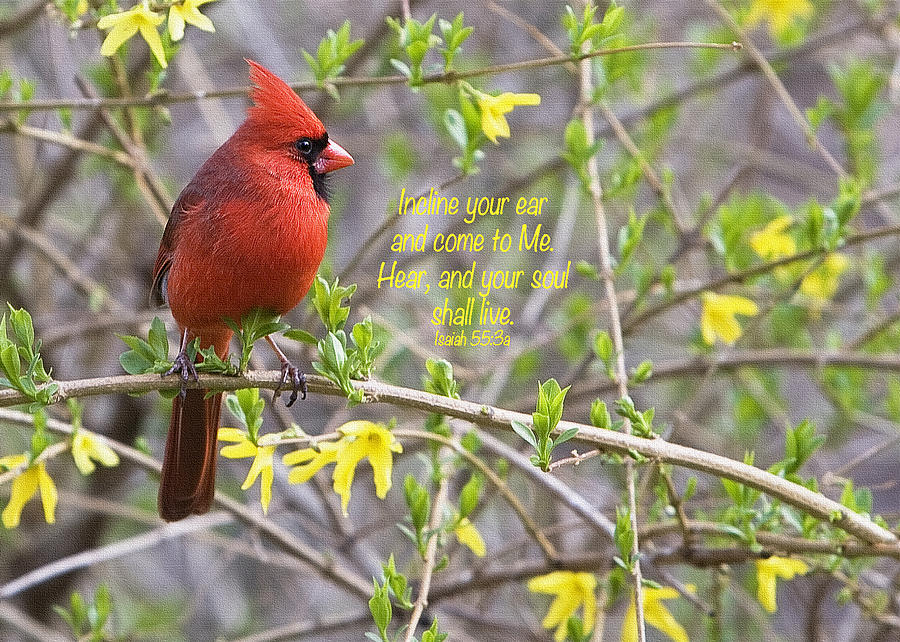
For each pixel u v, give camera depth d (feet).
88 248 38.91
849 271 40.09
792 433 21.21
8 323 37.52
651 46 20.80
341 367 18.25
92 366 41.68
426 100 38.93
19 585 25.79
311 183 21.15
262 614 40.45
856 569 23.61
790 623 38.78
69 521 40.11
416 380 38.37
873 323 32.89
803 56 38.78
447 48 22.47
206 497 22.11
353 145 39.83
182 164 46.78
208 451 21.84
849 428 36.65
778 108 51.21
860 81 31.55
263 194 20.49
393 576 19.39
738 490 21.33
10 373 17.88
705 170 43.34
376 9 43.86
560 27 43.60
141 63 33.68
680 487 37.78
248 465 37.99
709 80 36.01
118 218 44.01
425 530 22.22
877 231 26.03
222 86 47.32
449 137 36.96
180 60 37.24
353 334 18.71
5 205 44.83
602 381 34.19
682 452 19.08
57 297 46.29
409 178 40.78
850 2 42.19
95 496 38.86
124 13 20.80
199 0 21.07
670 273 27.55
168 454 21.84
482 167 42.57
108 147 33.40
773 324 35.32
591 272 25.11
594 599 23.54
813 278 32.40
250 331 19.15
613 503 33.35
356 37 43.96
